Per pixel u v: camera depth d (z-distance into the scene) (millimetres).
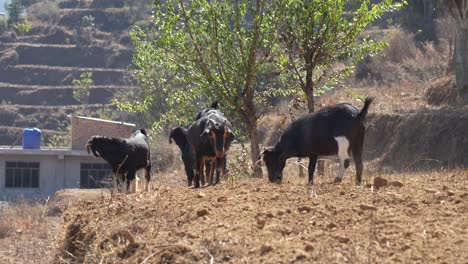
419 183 11062
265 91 20781
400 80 40344
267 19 19844
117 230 9242
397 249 7152
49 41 91938
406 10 51625
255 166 18578
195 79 20547
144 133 17688
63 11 98500
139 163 16844
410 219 8289
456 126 27531
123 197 11570
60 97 80750
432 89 34469
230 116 20578
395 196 9539
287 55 20484
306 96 20297
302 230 8039
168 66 20688
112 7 99625
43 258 12250
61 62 87625
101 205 11258
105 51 87875
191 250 7641
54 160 40625
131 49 86688
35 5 105188
